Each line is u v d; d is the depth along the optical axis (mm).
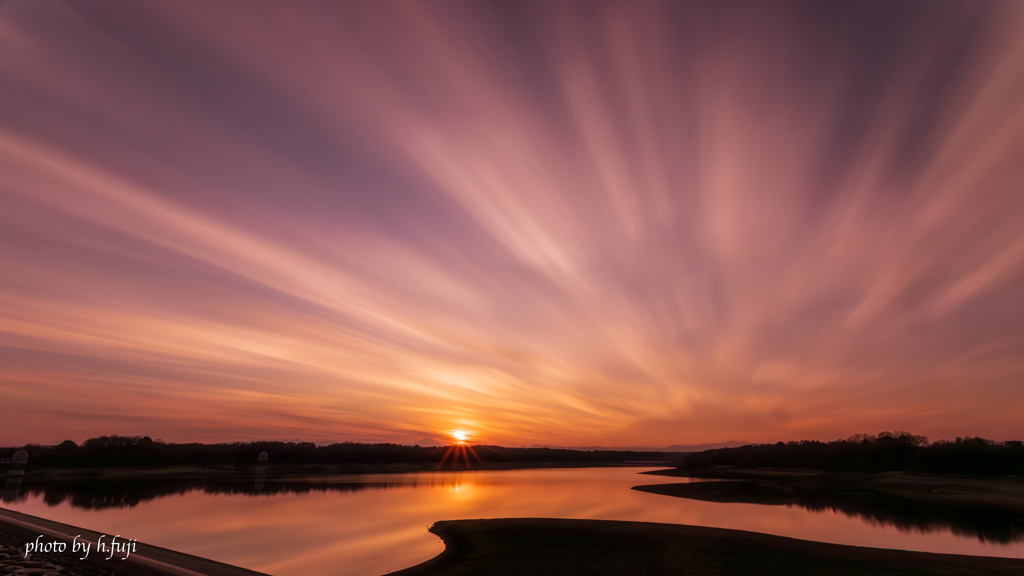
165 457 130750
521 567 23562
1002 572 22906
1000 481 80875
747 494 69312
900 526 40750
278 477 112125
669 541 29656
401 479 109312
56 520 40062
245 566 24953
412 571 23391
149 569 20438
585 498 63094
